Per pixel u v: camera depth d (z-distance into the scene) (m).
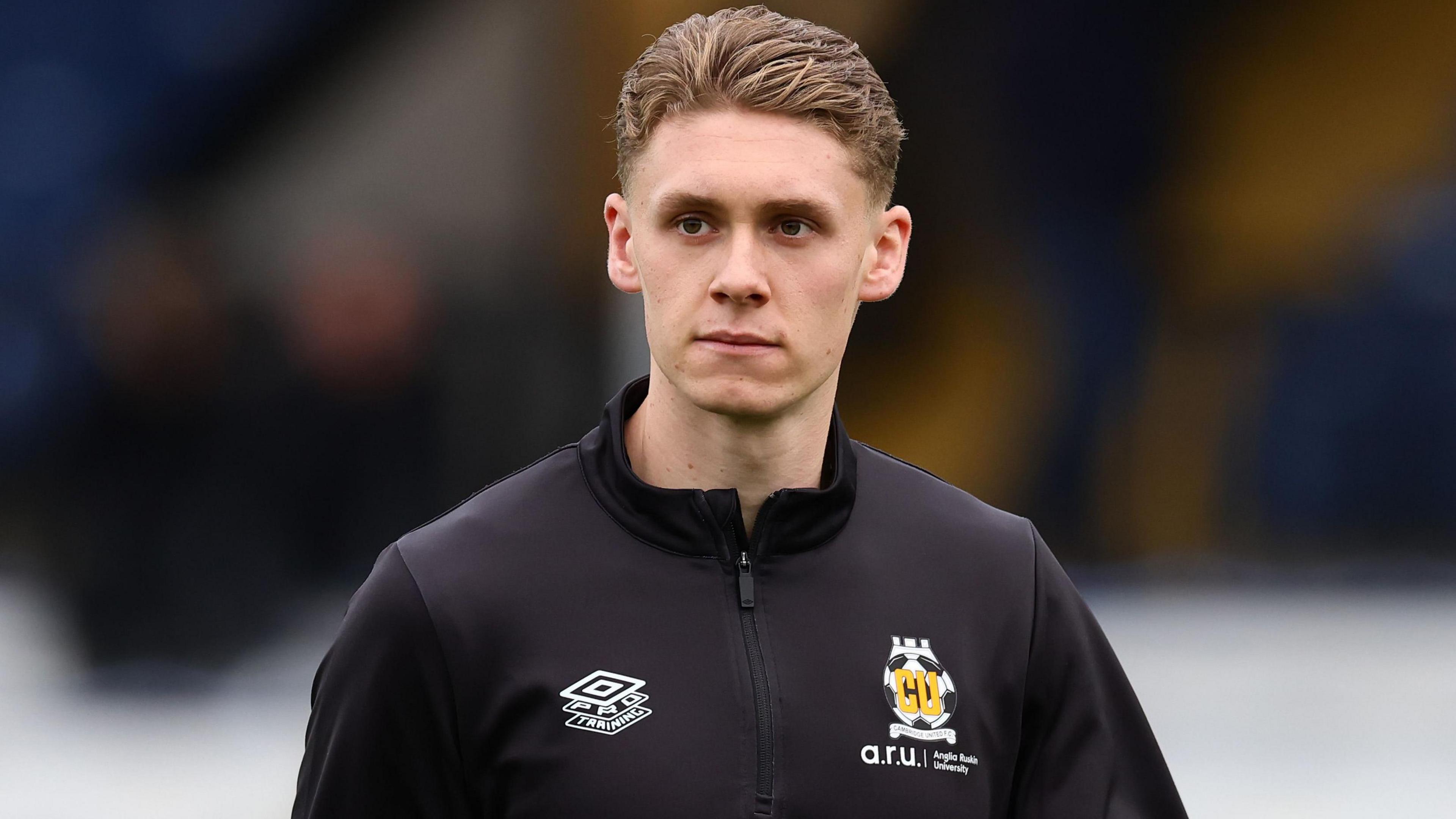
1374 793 19.47
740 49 5.74
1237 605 24.50
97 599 22.77
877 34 23.34
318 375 23.80
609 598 6.04
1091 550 24.72
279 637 23.17
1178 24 23.80
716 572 6.11
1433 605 24.00
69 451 23.16
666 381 6.21
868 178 5.88
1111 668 6.68
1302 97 24.05
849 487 6.29
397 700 5.91
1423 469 24.69
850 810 5.83
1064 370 24.55
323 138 23.69
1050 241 24.25
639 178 5.86
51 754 20.28
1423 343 24.69
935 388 24.53
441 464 23.84
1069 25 23.55
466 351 23.88
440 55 23.53
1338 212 24.38
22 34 23.20
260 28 23.41
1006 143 24.00
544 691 5.86
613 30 23.22
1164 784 6.59
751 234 5.67
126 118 23.50
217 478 23.31
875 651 6.09
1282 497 24.80
